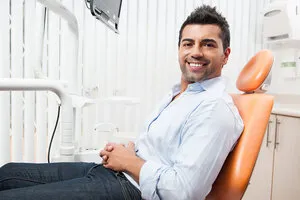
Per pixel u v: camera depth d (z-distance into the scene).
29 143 2.21
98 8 1.33
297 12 2.42
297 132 2.01
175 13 2.58
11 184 1.19
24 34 2.15
